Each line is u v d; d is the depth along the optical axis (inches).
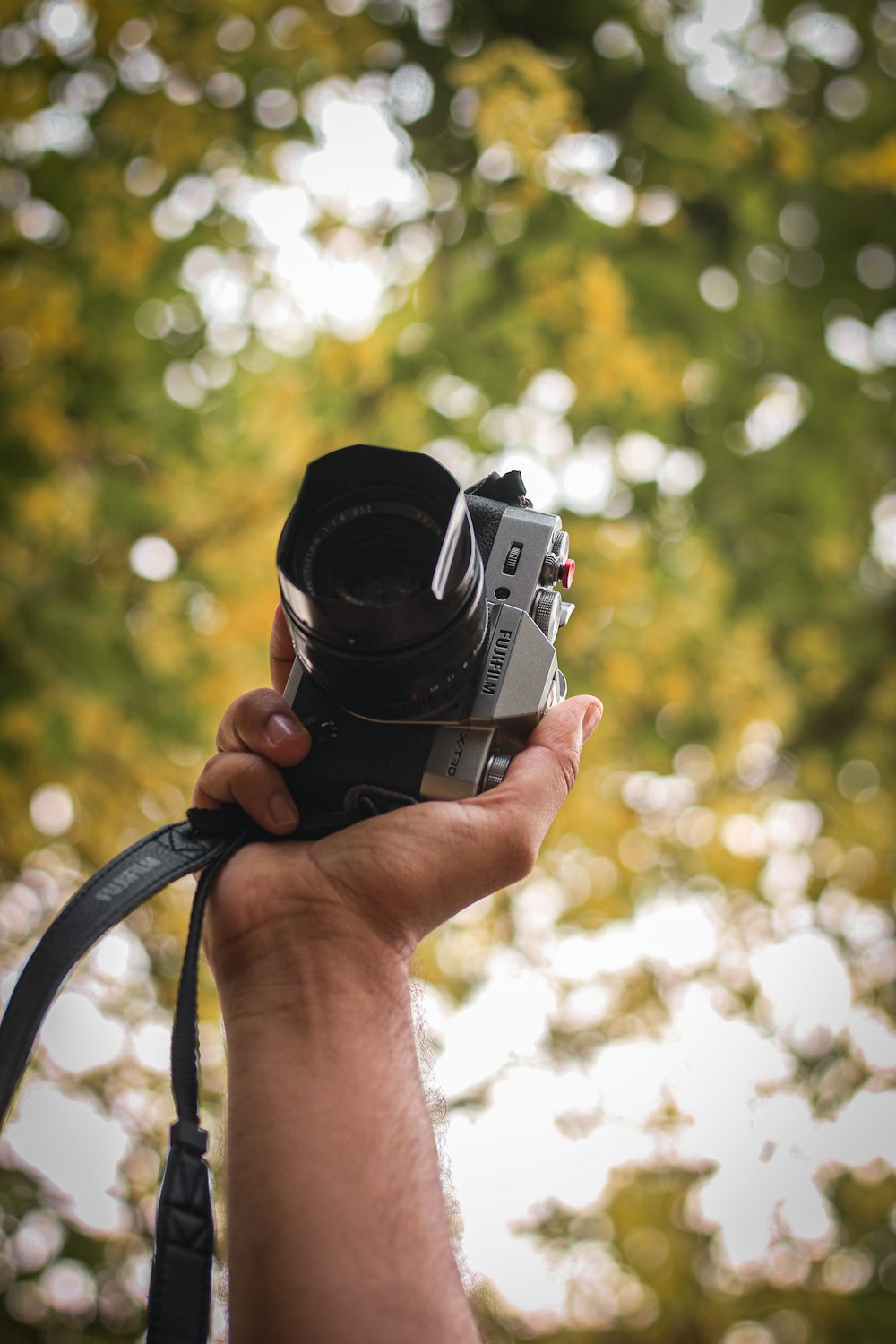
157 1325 39.7
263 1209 40.6
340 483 54.1
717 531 181.0
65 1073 179.6
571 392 171.0
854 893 207.3
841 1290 203.6
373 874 50.1
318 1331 37.6
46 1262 174.7
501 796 54.4
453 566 52.1
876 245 174.4
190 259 163.5
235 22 159.0
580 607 167.3
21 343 153.5
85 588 154.6
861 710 202.8
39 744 149.9
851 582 194.1
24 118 154.1
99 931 48.5
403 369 168.4
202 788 55.7
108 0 149.3
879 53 174.7
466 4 166.9
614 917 199.9
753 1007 202.2
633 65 166.6
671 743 188.1
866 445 182.4
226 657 165.5
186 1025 46.1
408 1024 47.7
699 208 175.5
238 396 166.2
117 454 162.7
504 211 161.9
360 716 56.6
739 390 174.2
